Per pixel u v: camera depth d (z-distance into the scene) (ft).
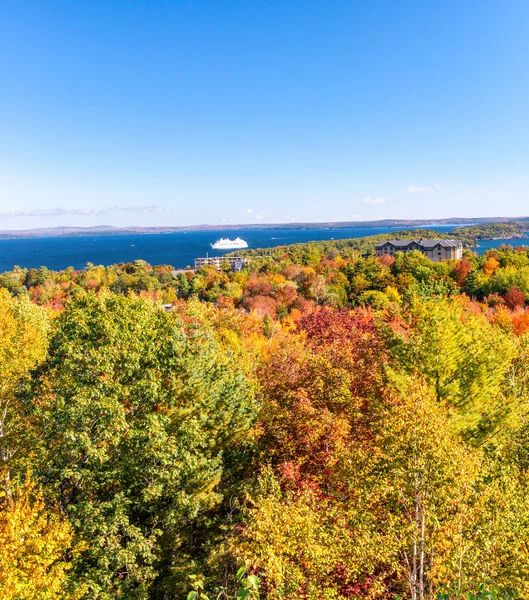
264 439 72.74
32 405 58.18
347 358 76.64
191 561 60.18
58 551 44.32
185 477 59.36
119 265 593.01
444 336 62.28
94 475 51.93
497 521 37.93
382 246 519.60
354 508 45.09
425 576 39.22
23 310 112.06
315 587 36.65
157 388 57.11
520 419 62.59
